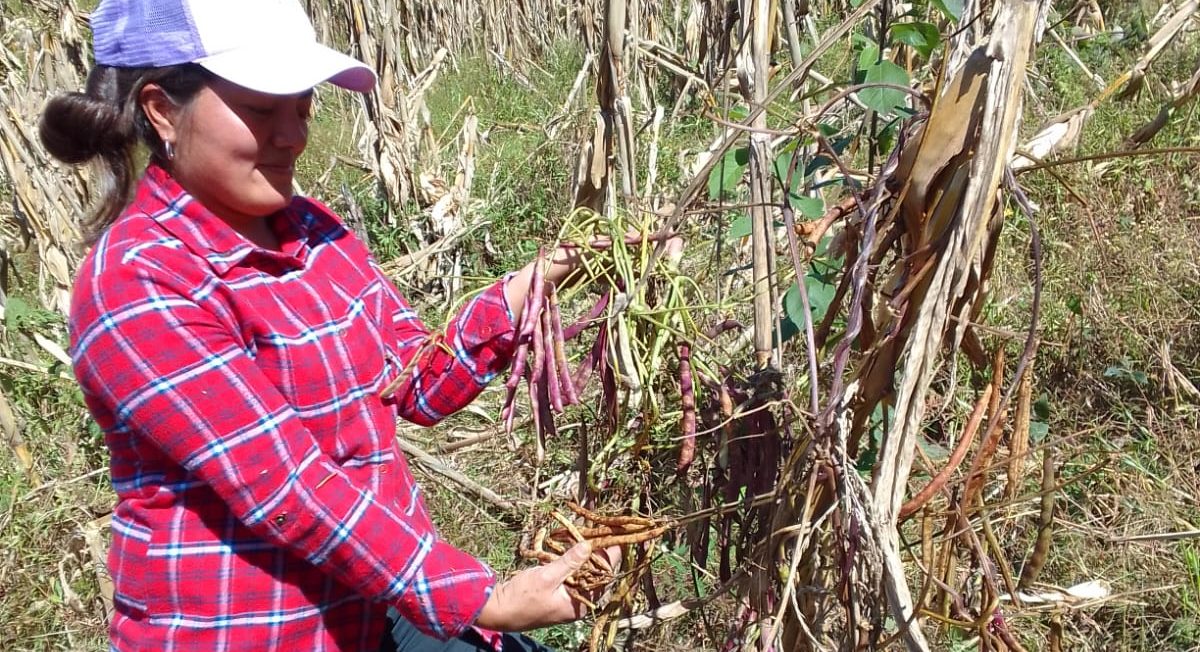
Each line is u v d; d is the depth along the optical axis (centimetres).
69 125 147
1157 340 349
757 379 188
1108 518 281
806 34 489
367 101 532
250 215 152
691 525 206
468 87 816
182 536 150
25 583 314
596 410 258
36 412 392
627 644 217
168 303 139
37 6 492
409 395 189
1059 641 196
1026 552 270
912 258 151
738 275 291
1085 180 399
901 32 186
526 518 265
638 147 520
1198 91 196
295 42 144
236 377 142
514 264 501
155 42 138
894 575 149
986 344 332
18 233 529
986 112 133
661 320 182
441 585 153
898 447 148
